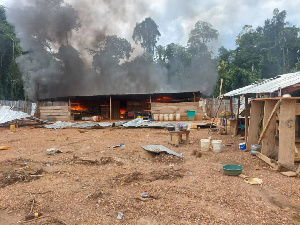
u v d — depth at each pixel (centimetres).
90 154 815
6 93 3562
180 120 2108
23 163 693
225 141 1036
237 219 333
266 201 397
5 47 3500
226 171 533
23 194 444
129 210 369
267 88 817
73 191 454
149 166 628
